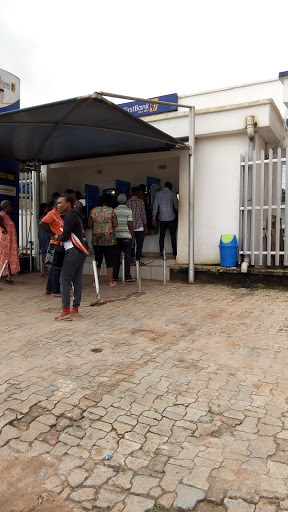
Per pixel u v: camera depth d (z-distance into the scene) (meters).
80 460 2.56
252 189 7.79
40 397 3.28
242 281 7.87
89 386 3.47
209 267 8.14
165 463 2.50
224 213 8.40
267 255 7.70
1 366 3.91
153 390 3.39
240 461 2.49
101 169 11.35
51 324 5.33
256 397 3.26
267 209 8.01
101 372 3.76
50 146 8.45
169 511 2.14
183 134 8.43
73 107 5.80
